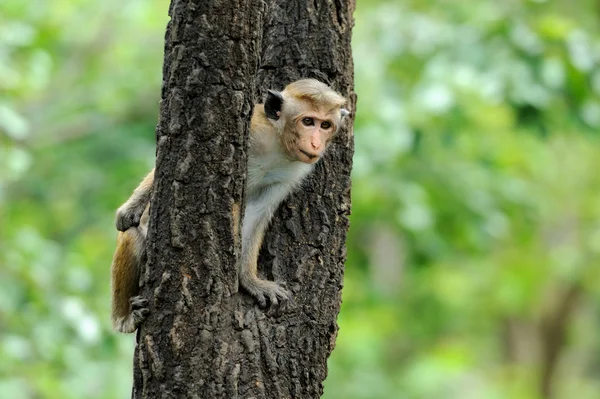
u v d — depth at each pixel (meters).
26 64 16.66
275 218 7.76
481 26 15.10
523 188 19.20
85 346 12.89
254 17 6.51
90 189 17.69
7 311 12.61
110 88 18.38
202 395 6.71
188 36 6.46
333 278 7.71
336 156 7.99
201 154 6.58
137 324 6.82
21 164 13.72
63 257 15.30
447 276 25.30
